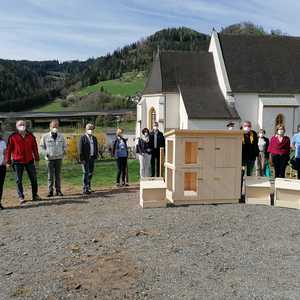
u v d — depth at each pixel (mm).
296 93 41219
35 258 6746
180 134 10812
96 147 13320
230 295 5363
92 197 12414
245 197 11234
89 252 7016
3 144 11078
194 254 6922
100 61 157375
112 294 5383
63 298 5266
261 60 43438
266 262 6594
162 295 5359
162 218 9352
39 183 16141
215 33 45281
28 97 132250
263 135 15453
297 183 10656
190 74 43844
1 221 9367
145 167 14750
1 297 5305
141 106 45031
